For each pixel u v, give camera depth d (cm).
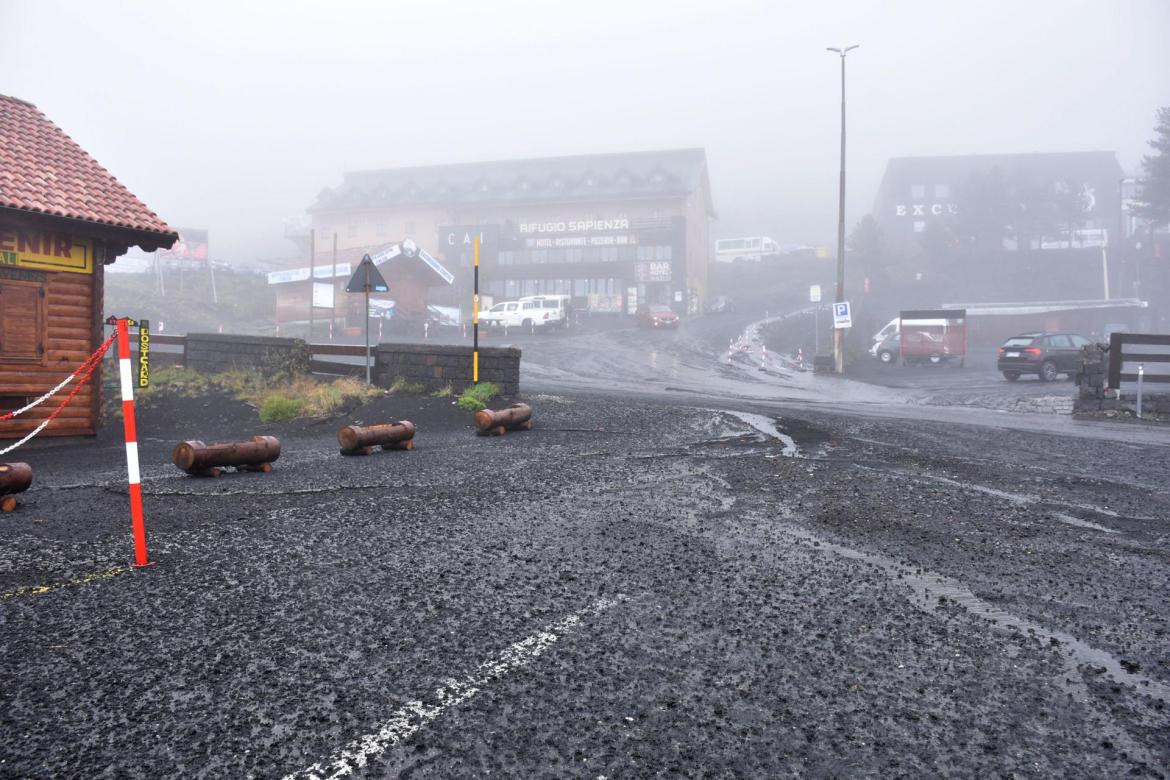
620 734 259
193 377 1794
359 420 1413
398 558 489
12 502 652
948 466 899
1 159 1210
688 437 1180
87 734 258
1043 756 246
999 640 352
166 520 605
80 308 1266
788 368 3378
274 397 1460
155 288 6462
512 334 5022
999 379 2802
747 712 276
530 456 988
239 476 840
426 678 304
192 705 279
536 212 7456
